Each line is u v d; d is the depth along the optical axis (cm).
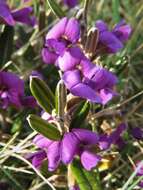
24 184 17
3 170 16
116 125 18
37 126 14
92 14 27
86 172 15
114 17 25
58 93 14
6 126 19
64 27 15
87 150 14
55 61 17
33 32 22
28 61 21
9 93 17
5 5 17
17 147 16
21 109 18
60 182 17
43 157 15
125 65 19
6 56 18
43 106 15
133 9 27
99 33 16
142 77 24
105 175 17
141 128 19
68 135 14
